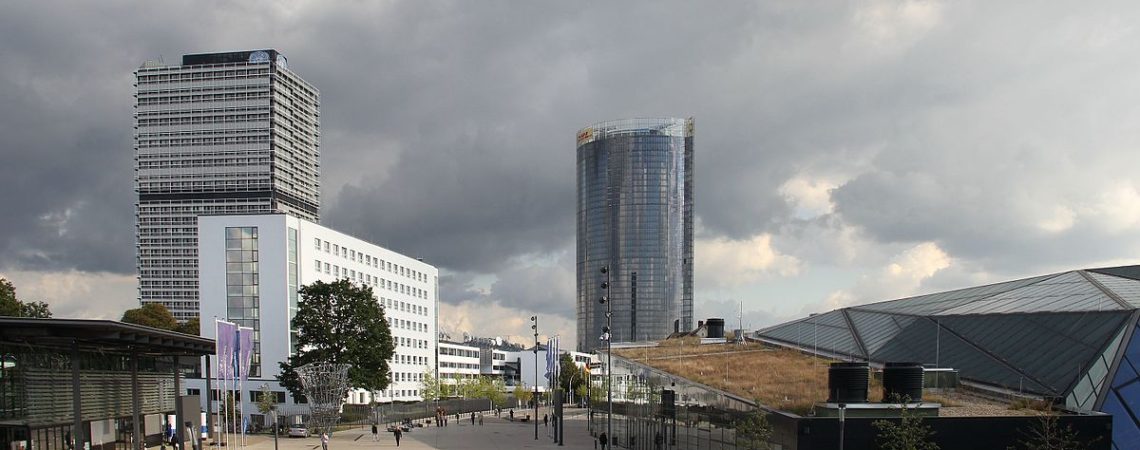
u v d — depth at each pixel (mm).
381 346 106750
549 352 97500
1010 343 61562
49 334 50438
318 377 95250
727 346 93438
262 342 125250
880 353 72500
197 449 68750
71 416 60344
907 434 39438
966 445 42938
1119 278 76938
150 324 145750
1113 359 50969
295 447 80062
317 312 104562
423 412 147250
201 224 127312
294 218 129000
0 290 89375
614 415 89375
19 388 54594
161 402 79125
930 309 81812
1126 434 46531
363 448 80125
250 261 126625
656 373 70438
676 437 64438
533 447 82500
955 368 60969
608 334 73125
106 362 67375
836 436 42344
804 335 89500
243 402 124625
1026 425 43281
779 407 47656
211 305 126375
